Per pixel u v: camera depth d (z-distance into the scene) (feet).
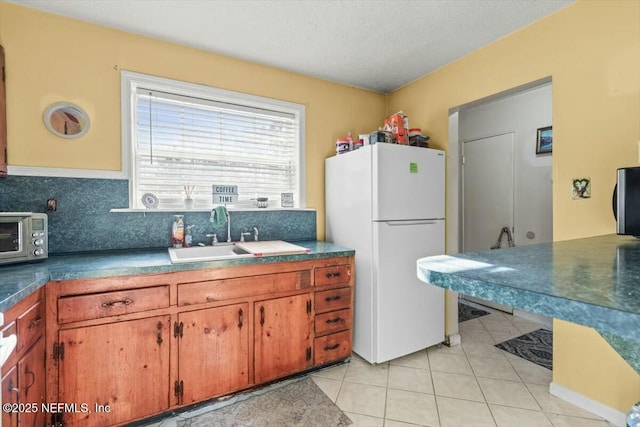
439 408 5.74
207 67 7.44
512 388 6.36
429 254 7.82
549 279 1.72
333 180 8.58
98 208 6.41
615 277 1.77
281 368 6.38
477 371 7.02
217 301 5.70
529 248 3.07
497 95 7.17
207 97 7.53
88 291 4.78
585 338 5.68
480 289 1.70
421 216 7.69
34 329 4.20
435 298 7.98
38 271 4.63
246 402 5.88
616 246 3.21
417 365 7.29
